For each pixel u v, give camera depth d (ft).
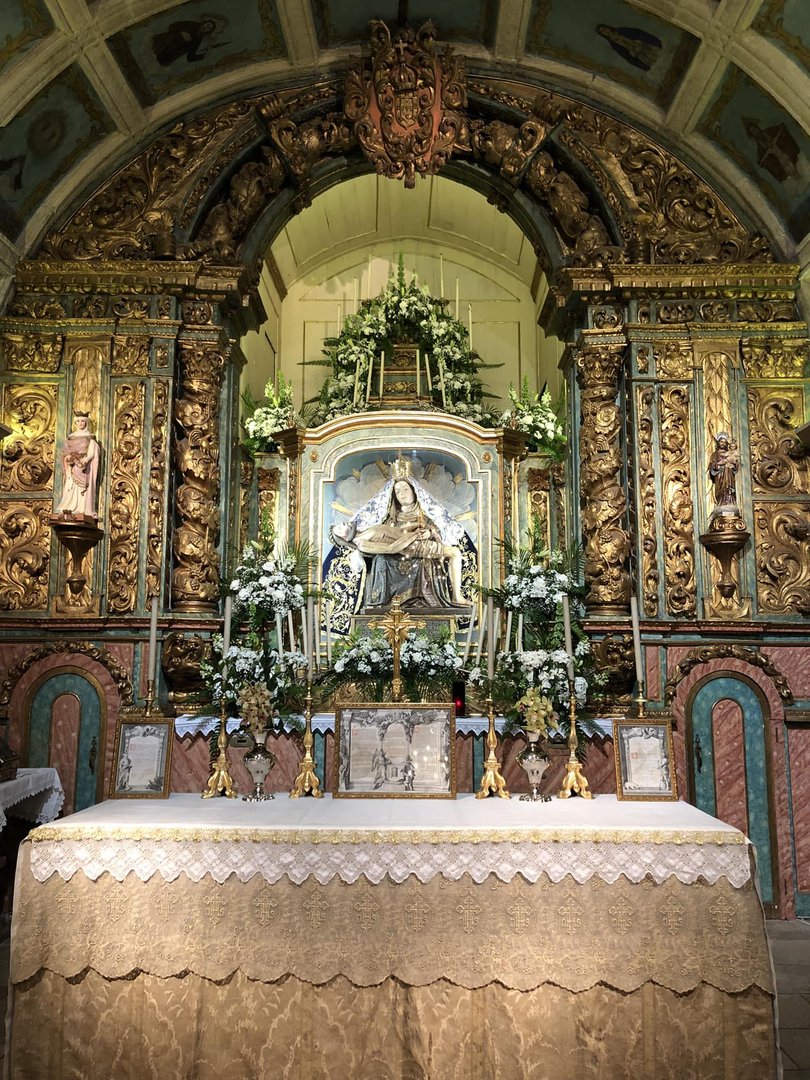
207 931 14.01
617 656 25.12
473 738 22.07
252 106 28.73
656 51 25.95
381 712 17.03
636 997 13.84
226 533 27.25
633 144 28.35
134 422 26.20
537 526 28.78
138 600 25.35
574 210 27.99
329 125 28.40
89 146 26.76
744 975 13.67
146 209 27.48
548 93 28.81
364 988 13.96
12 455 25.96
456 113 28.27
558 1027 13.79
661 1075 13.58
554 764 21.21
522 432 28.58
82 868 14.23
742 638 25.36
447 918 13.97
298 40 27.20
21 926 14.06
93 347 26.50
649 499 26.08
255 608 24.16
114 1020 14.01
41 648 24.97
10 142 24.31
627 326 26.84
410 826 14.33
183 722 22.61
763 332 26.78
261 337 34.81
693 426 26.43
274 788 22.15
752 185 27.25
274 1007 13.96
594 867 14.03
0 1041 16.03
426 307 31.37
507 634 24.61
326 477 28.25
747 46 23.75
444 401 30.30
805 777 24.66
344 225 37.09
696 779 24.68
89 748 24.63
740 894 13.99
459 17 27.63
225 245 27.48
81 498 25.20
